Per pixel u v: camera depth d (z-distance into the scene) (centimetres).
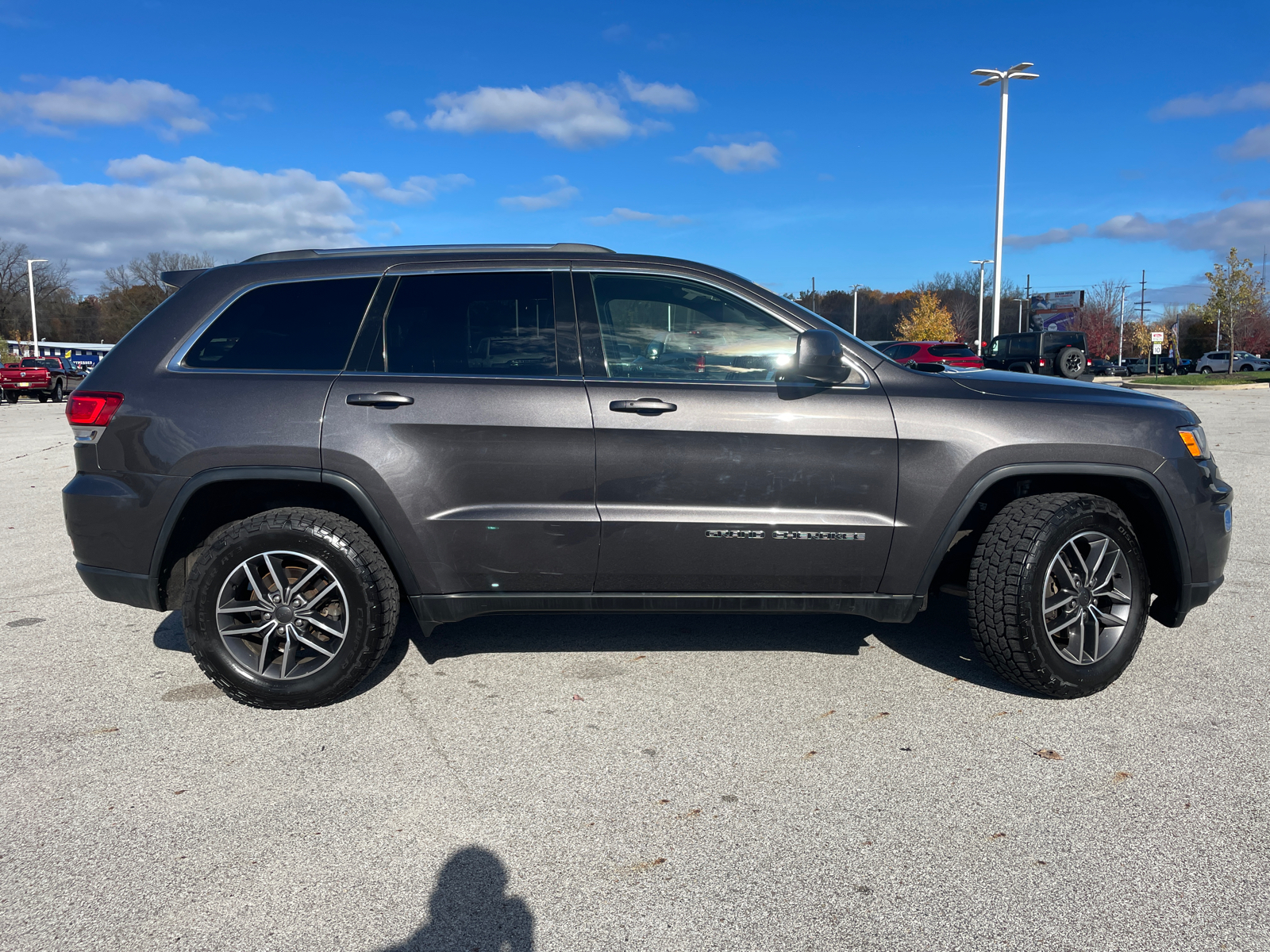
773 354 336
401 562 326
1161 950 195
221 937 203
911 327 6731
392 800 265
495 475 323
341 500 348
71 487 333
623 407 321
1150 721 314
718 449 323
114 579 332
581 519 322
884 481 326
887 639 407
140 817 256
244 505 350
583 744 301
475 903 215
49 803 264
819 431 324
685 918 208
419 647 401
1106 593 335
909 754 291
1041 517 323
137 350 335
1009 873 224
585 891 219
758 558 328
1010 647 325
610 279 340
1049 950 195
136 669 379
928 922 205
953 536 329
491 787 272
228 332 337
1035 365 2298
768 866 229
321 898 217
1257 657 380
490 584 329
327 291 340
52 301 8062
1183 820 248
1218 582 348
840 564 330
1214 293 5125
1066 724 312
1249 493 796
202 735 311
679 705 333
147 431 324
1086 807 256
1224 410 1898
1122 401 339
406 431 320
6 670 376
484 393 324
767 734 307
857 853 234
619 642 407
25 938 202
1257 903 211
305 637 329
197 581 322
